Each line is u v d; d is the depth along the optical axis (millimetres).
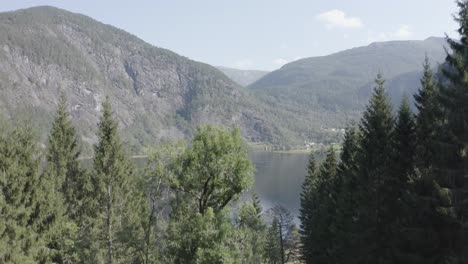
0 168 24828
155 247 28266
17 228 23547
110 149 37594
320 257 41062
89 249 31469
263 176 188250
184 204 27531
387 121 27141
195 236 24906
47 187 29172
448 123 18828
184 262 25531
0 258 21641
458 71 18328
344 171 37062
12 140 26469
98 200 37031
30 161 28297
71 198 38938
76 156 41219
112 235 33812
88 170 40906
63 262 31984
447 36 19047
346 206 31156
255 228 38062
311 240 48281
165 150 26719
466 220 18672
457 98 18172
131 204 40750
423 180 21047
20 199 25328
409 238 20844
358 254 27156
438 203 19641
